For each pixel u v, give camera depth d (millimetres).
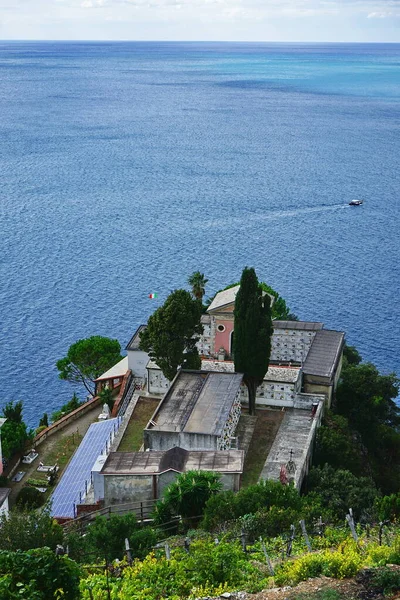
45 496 63281
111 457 58188
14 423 70500
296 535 41562
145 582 34781
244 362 71562
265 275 162375
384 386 80188
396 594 30703
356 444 73812
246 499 47875
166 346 73062
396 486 73000
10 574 29266
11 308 141625
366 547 36844
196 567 35688
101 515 50906
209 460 57156
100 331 132375
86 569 38594
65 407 89750
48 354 123562
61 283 155500
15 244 181625
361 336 132625
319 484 59812
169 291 151875
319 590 31406
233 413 67625
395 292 153625
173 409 66375
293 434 68312
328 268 167750
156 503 52625
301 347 86938
